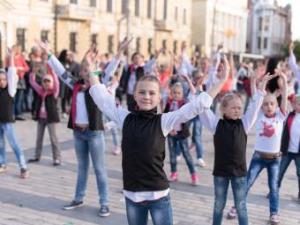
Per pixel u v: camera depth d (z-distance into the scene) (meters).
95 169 6.33
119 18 43.78
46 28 35.28
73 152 10.12
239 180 5.27
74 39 38.28
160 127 3.86
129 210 3.96
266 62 10.49
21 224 5.98
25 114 15.38
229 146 5.23
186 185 7.94
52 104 8.88
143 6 48.12
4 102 7.89
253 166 6.27
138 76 11.98
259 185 8.04
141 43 48.22
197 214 6.55
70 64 14.74
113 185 7.77
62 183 7.78
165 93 8.86
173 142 8.03
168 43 54.03
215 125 5.37
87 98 6.17
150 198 3.87
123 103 17.31
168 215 3.92
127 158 3.89
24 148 10.30
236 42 78.25
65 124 13.78
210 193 7.53
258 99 5.28
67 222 6.09
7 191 7.27
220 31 70.00
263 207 6.93
